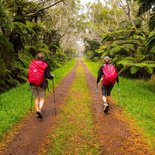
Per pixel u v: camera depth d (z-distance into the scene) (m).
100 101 11.38
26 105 9.77
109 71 9.07
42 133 7.20
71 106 10.20
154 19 15.19
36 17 22.61
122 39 23.95
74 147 6.21
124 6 25.77
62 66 38.12
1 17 13.05
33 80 8.21
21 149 6.18
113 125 7.88
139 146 6.32
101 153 5.92
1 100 10.52
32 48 21.70
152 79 19.38
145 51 19.53
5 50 14.36
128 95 12.28
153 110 9.55
